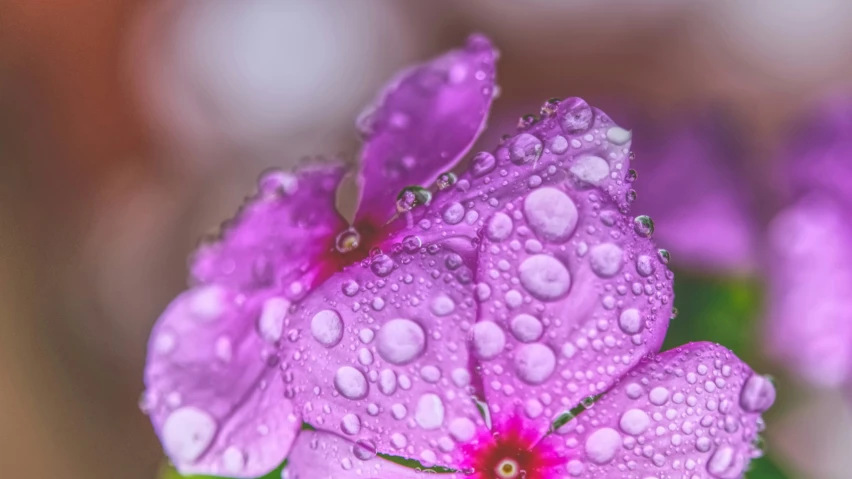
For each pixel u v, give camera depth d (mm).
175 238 291
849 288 215
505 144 176
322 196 187
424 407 174
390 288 174
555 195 173
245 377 178
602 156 174
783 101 299
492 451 175
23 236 297
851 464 219
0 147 302
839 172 221
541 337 173
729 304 217
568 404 174
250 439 176
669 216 218
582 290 173
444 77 186
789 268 218
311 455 175
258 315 180
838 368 216
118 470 272
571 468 175
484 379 174
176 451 177
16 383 279
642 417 174
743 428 174
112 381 283
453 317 173
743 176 225
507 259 173
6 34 304
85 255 297
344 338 174
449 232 174
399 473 175
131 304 286
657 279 173
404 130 185
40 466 274
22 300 290
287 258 183
